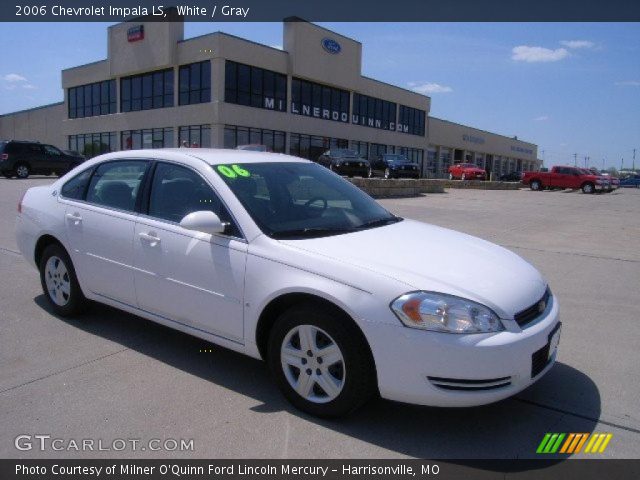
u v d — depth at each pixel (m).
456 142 64.06
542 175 34.56
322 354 3.38
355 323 3.24
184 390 3.78
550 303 3.71
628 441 3.30
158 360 4.27
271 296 3.50
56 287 5.16
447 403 3.09
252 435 3.25
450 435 3.32
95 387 3.79
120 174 4.69
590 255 8.95
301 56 39.34
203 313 3.91
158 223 4.18
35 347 4.46
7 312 5.30
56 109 51.34
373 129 48.12
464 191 27.59
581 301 6.21
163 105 38.69
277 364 3.58
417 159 55.16
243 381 3.95
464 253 3.78
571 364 4.41
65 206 4.96
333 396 3.35
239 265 3.67
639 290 6.73
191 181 4.16
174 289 4.05
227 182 3.99
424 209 15.88
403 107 52.03
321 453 3.10
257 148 24.83
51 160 26.66
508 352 3.07
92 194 4.84
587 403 3.75
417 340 3.06
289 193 4.23
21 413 3.43
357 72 44.62
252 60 36.41
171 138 38.12
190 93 36.62
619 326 5.35
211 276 3.82
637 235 11.57
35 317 5.18
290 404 3.62
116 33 40.62
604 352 4.67
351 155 27.28
